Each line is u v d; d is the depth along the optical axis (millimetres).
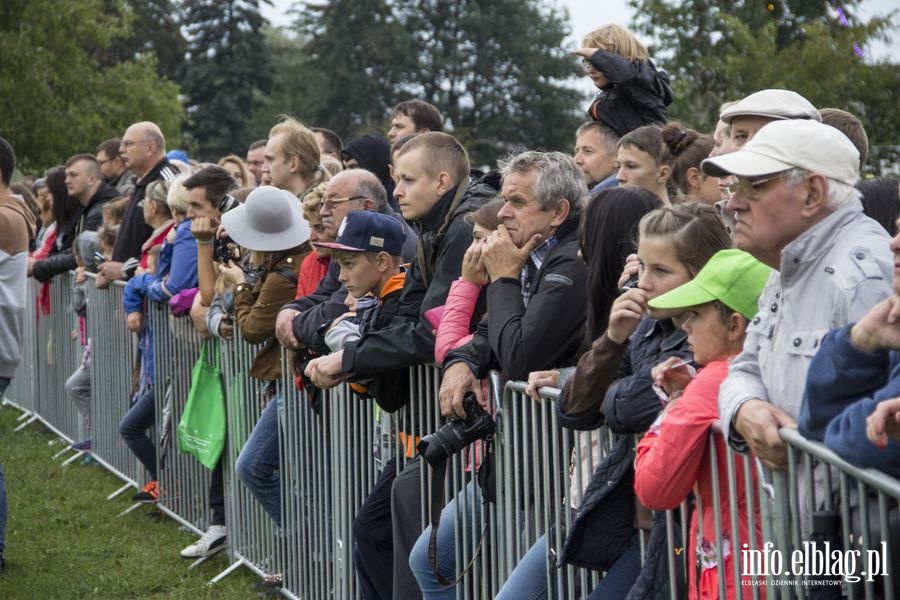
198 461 12016
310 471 9562
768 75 35719
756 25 38562
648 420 5340
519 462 6695
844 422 3980
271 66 108500
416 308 7797
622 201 5996
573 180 6727
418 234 8492
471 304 7145
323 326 8602
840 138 4754
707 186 7945
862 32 34906
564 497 6285
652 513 5469
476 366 6855
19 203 11375
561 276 6395
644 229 5434
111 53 94688
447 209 8000
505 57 112062
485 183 8195
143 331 13078
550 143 112375
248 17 107062
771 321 4824
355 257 8148
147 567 11367
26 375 19188
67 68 50344
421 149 8055
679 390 5258
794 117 6254
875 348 3977
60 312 17203
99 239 15656
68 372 17016
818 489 4293
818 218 4707
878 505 4000
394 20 108062
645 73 10164
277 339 9891
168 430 12336
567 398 5773
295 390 9703
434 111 12273
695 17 38844
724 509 4965
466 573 7355
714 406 4949
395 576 7812
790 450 4352
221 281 10766
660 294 5375
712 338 5145
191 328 11781
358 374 7613
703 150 7992
